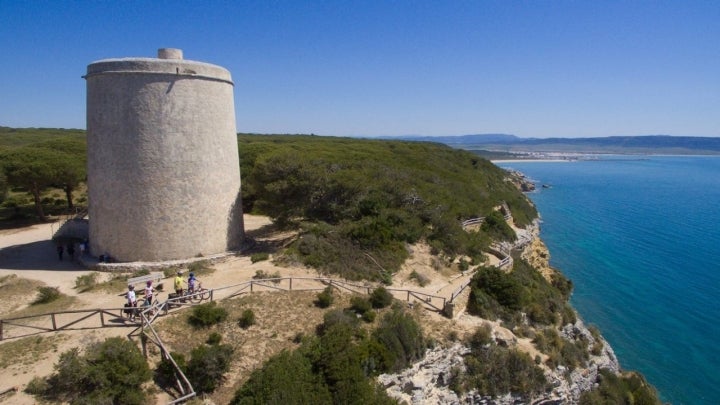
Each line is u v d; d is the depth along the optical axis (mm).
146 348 19047
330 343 19547
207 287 25516
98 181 30000
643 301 47969
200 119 30656
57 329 20203
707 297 49156
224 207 32938
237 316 22094
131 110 28781
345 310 23547
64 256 33531
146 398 16828
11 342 19297
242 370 18922
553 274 52188
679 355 37125
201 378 17797
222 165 32500
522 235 55688
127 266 29156
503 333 26109
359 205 36688
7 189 53438
